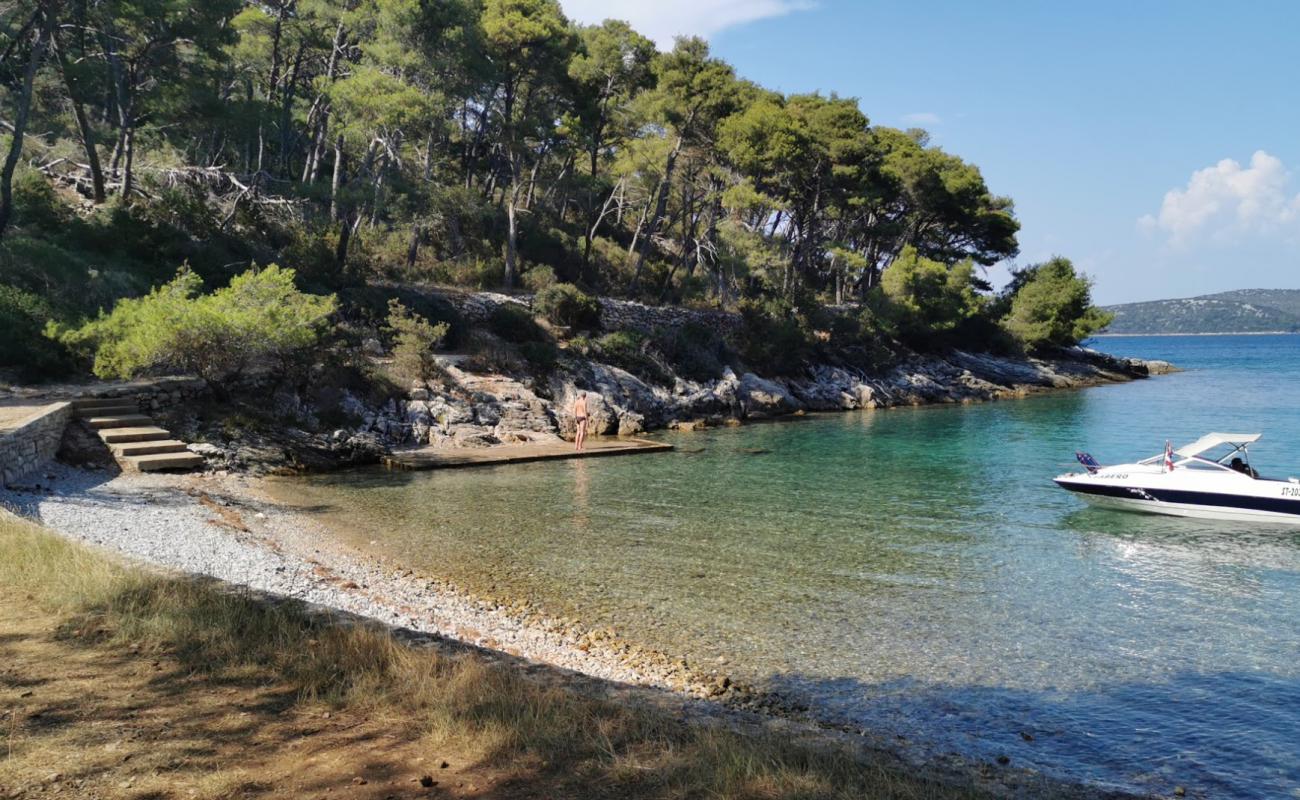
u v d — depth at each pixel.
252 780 5.18
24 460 17.27
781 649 11.27
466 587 13.76
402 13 39.47
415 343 32.72
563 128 52.31
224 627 7.84
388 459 26.72
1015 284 84.25
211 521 16.34
